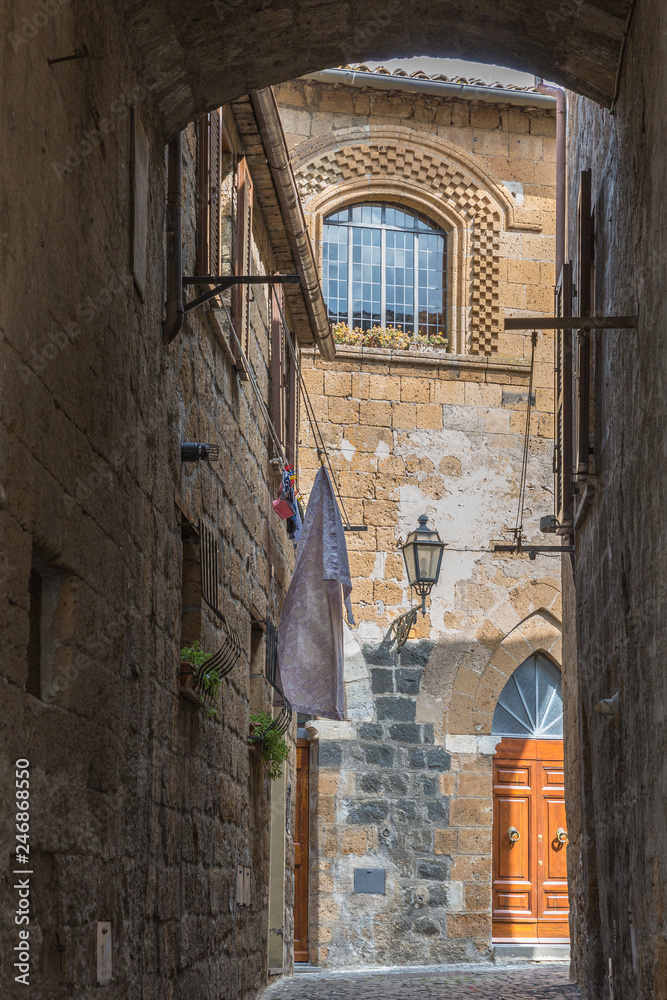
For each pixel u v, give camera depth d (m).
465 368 17.12
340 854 15.66
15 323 3.98
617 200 7.96
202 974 7.71
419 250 17.73
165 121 7.07
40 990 4.12
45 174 4.41
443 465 16.84
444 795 16.02
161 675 6.62
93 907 4.91
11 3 3.99
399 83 17.20
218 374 9.22
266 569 12.29
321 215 17.27
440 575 16.56
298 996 11.34
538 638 16.67
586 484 9.46
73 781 4.68
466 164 17.67
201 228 8.45
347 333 17.06
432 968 15.21
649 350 6.37
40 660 4.66
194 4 6.32
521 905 16.28
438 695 16.27
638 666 6.79
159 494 6.67
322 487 11.31
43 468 4.30
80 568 4.83
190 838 7.48
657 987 6.20
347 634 16.19
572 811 12.45
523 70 8.21
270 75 7.57
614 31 7.27
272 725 11.30
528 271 17.66
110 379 5.45
